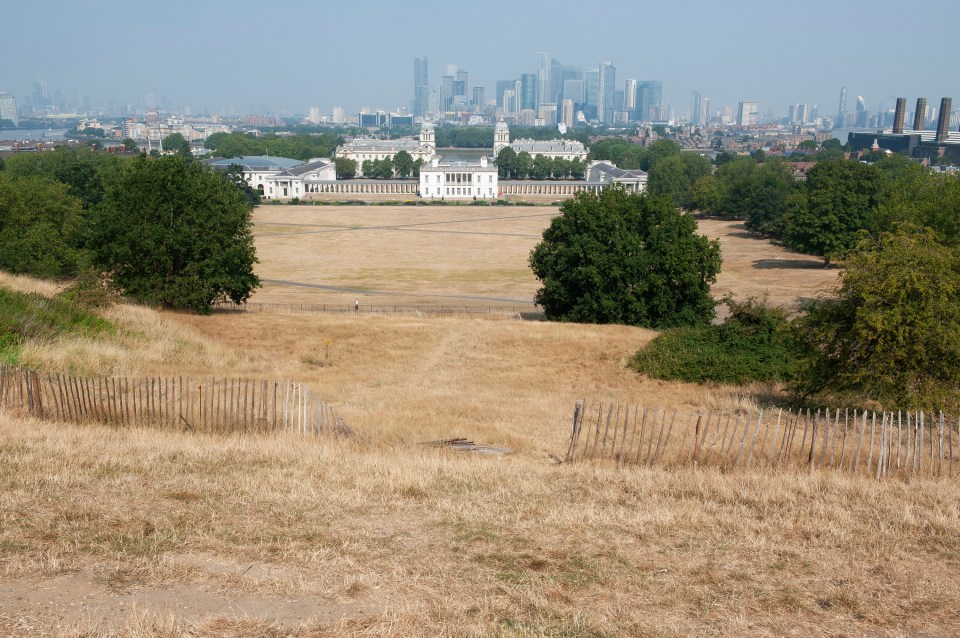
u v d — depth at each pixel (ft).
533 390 156.56
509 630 47.75
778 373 161.17
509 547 61.62
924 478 85.15
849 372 124.47
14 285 170.50
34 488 67.62
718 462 90.38
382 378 163.63
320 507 68.49
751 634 49.55
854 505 74.95
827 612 53.11
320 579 53.83
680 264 240.32
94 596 49.34
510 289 368.48
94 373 129.49
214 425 99.86
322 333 209.05
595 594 53.93
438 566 57.06
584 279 244.01
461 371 175.52
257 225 617.62
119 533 59.16
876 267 120.98
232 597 50.55
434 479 79.56
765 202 542.57
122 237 226.17
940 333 116.16
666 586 55.72
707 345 171.94
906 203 289.12
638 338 204.95
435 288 369.71
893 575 59.06
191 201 234.99
